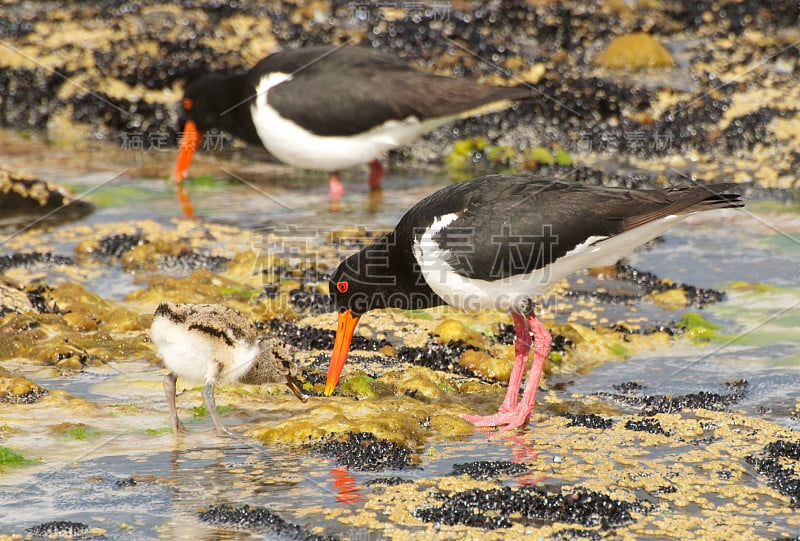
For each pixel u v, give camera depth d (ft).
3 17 76.43
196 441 28.84
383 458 27.53
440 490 25.55
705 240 49.44
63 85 71.26
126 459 27.45
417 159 63.87
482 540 22.90
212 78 55.36
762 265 45.75
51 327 37.27
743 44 73.72
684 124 63.41
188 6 78.28
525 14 77.36
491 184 32.40
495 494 24.86
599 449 28.48
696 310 40.96
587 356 36.76
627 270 45.37
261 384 32.27
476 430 30.17
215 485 25.82
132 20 75.97
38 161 62.59
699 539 22.98
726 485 25.95
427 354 36.42
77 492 25.32
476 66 69.62
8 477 26.08
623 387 33.88
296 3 79.71
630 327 39.14
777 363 35.47
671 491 25.54
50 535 23.04
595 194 31.63
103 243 48.60
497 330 39.37
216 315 30.22
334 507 24.57
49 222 52.11
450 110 51.24
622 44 70.95
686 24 77.71
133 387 32.91
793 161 59.06
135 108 69.51
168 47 72.49
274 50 72.79
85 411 30.66
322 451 28.04
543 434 29.76
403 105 50.90
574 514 24.16
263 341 31.45
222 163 62.80
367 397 32.63
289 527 23.41
